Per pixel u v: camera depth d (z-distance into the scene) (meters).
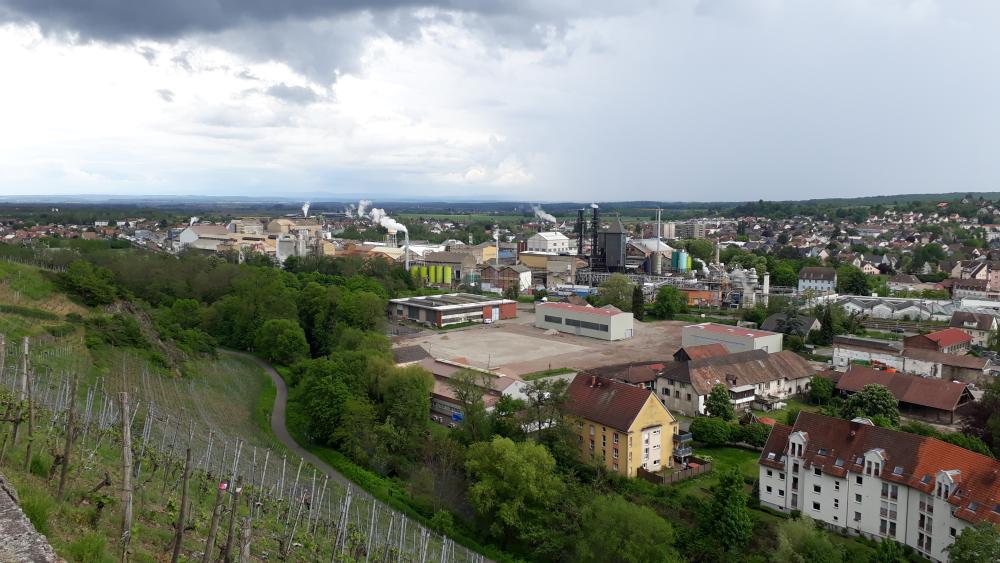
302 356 124.94
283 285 154.00
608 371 114.62
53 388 72.81
